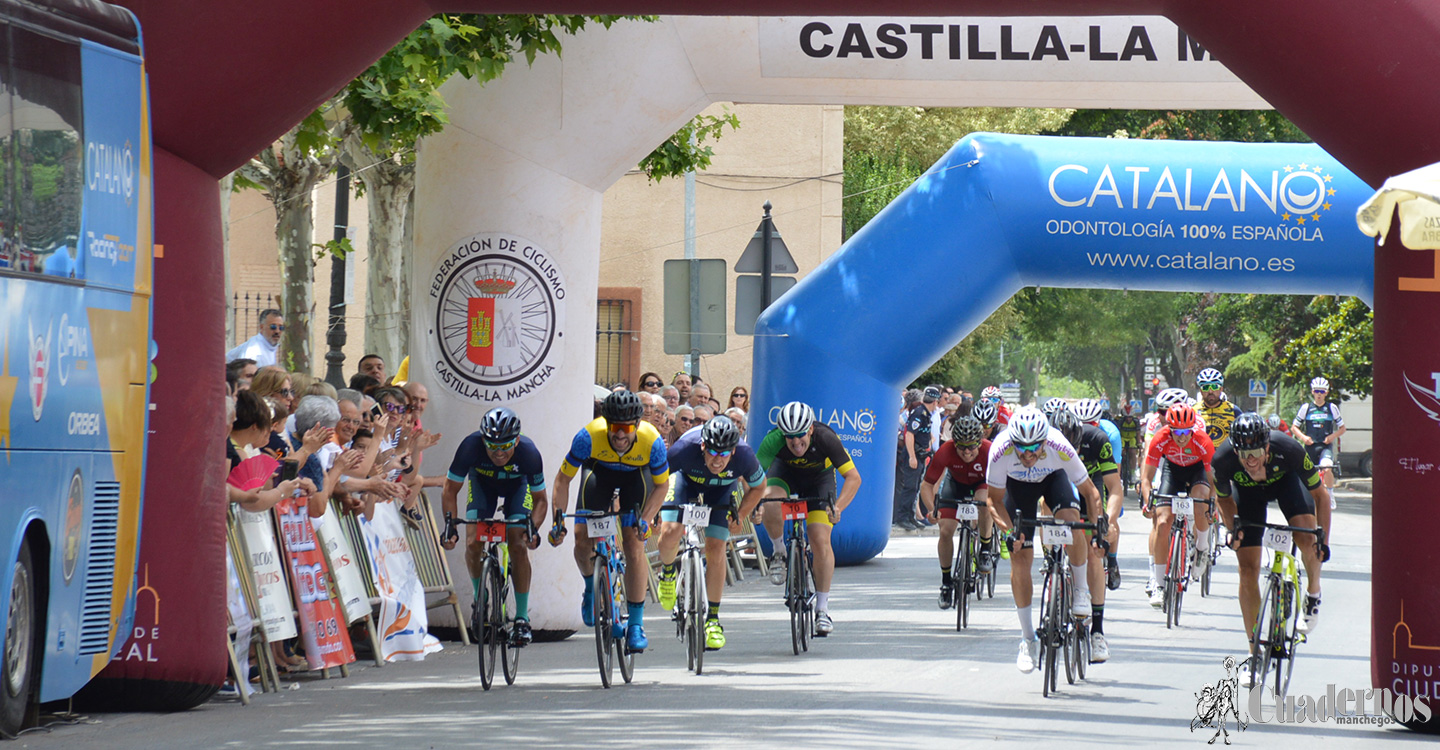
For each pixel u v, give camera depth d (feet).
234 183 96.53
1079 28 68.39
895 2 45.85
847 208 165.27
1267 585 47.67
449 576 62.64
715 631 56.18
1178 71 68.80
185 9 43.16
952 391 130.00
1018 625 68.69
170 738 38.09
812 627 62.08
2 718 35.73
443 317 63.87
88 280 38.83
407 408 59.77
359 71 47.26
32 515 35.78
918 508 125.70
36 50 36.58
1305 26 42.04
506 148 63.41
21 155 35.68
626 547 51.67
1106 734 40.52
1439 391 42.37
